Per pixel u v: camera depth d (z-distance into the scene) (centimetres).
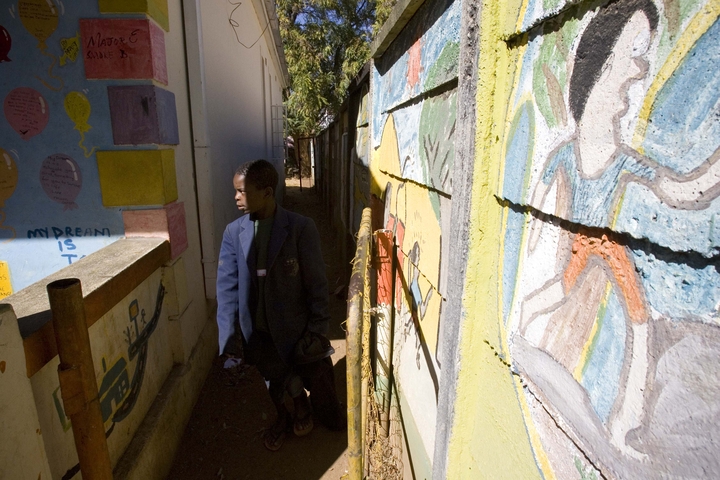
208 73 377
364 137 401
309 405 298
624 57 59
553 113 76
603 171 63
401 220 218
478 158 102
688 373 50
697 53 49
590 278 68
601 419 65
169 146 284
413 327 192
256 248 232
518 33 87
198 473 260
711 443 47
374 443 217
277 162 1180
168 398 263
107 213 267
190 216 329
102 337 197
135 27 245
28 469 133
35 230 266
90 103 251
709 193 47
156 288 267
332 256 722
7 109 249
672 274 53
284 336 234
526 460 87
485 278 107
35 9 239
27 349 136
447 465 122
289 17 1584
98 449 158
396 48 223
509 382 95
